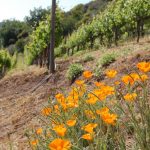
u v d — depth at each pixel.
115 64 12.30
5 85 19.09
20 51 71.81
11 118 11.83
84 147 4.46
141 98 3.77
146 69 3.36
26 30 80.94
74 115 4.57
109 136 4.18
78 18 73.94
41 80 17.03
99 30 30.25
